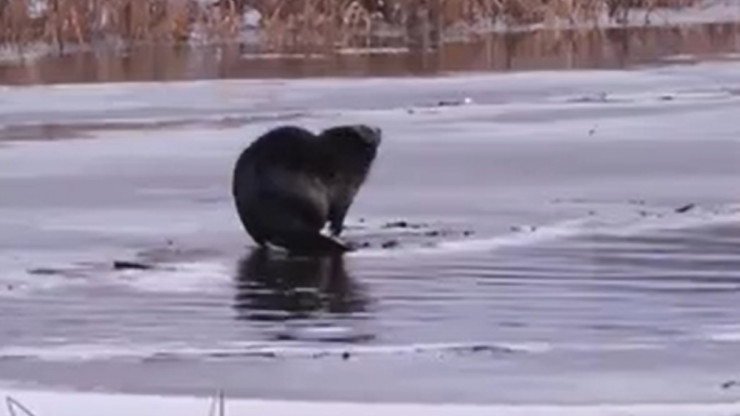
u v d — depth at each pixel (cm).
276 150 4756
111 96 8825
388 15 12375
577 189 5809
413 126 7506
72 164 6488
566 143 6931
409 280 4288
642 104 8275
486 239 4891
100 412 2814
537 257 4594
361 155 4803
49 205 5547
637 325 3741
